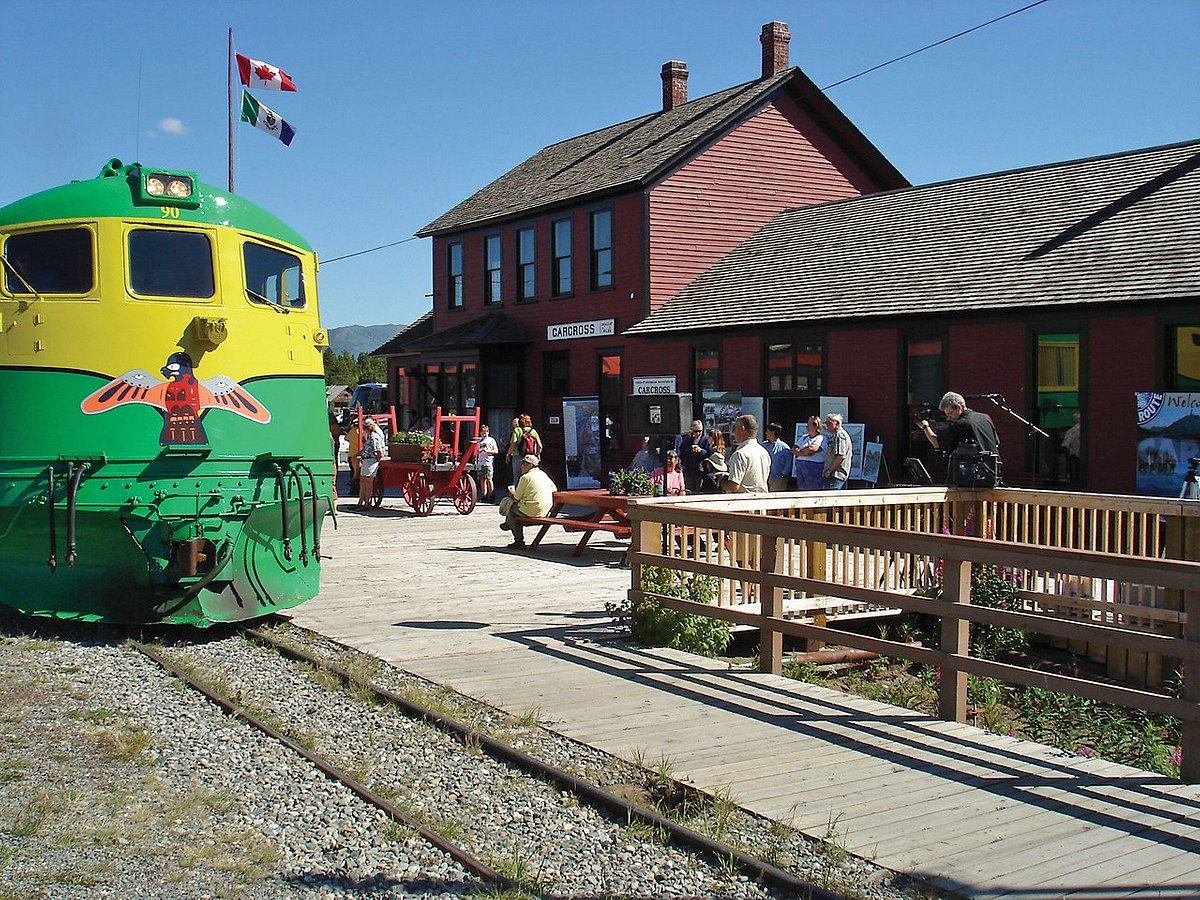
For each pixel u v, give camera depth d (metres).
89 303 10.28
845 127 28.28
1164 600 10.49
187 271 10.64
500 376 30.48
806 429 19.02
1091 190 20.19
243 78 25.19
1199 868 5.27
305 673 9.16
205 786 6.56
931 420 18.36
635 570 10.53
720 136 26.73
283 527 10.75
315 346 11.74
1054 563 7.06
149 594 10.34
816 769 6.74
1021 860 5.36
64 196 10.59
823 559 11.18
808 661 10.74
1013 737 7.90
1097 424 16.28
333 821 6.04
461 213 33.28
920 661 7.97
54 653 9.84
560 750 7.16
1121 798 6.24
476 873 5.36
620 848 5.66
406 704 8.03
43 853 5.49
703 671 9.24
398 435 23.75
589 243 27.64
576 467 27.09
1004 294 17.56
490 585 13.63
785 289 22.50
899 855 5.43
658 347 24.84
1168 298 15.16
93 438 9.98
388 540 18.48
